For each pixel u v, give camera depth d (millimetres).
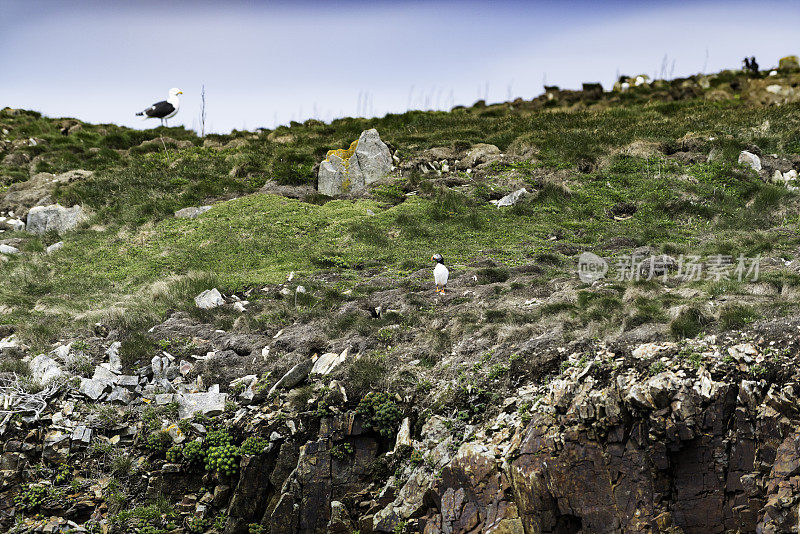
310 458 12094
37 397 13047
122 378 13586
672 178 24109
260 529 12062
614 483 10258
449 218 22484
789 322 11305
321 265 19750
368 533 11367
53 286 19766
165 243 22000
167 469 12352
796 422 9992
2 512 11984
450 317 14820
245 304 17031
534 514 10250
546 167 26219
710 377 10594
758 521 9789
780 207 21359
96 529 11922
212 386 13516
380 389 12633
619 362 11312
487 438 11281
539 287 16219
